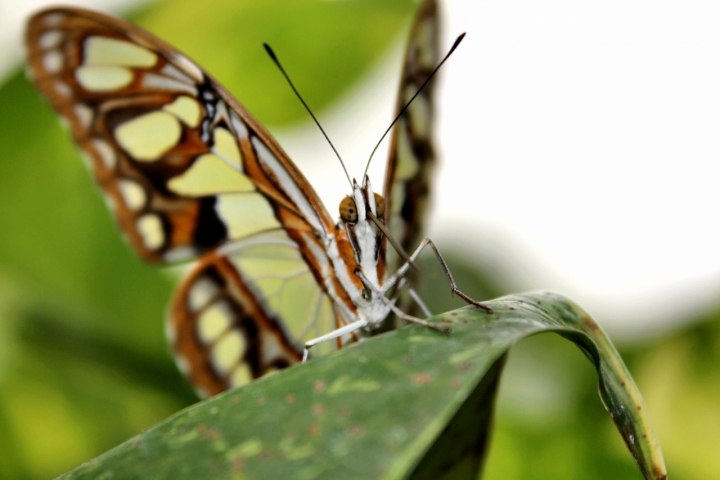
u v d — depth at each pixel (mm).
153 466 570
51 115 645
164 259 633
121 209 629
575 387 634
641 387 637
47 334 638
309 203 631
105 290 642
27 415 636
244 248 638
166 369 641
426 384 542
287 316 640
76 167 644
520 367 636
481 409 594
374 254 628
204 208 634
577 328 591
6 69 650
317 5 653
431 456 593
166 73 624
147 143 628
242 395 581
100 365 639
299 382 579
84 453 637
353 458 500
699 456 632
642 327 650
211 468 542
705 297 643
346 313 637
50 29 621
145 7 656
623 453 626
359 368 579
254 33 655
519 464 628
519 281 667
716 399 634
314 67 658
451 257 668
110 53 623
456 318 584
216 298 639
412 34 635
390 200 645
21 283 639
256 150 628
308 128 664
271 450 536
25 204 642
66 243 642
